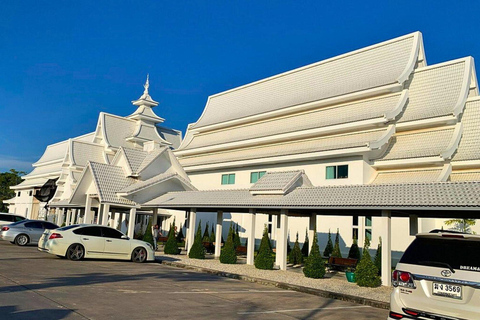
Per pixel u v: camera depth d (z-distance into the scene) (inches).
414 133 1043.3
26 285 394.6
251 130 1419.8
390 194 567.2
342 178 1047.0
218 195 839.1
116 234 697.0
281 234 708.0
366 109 1107.3
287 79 1459.2
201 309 343.9
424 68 1107.9
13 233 896.9
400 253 934.4
